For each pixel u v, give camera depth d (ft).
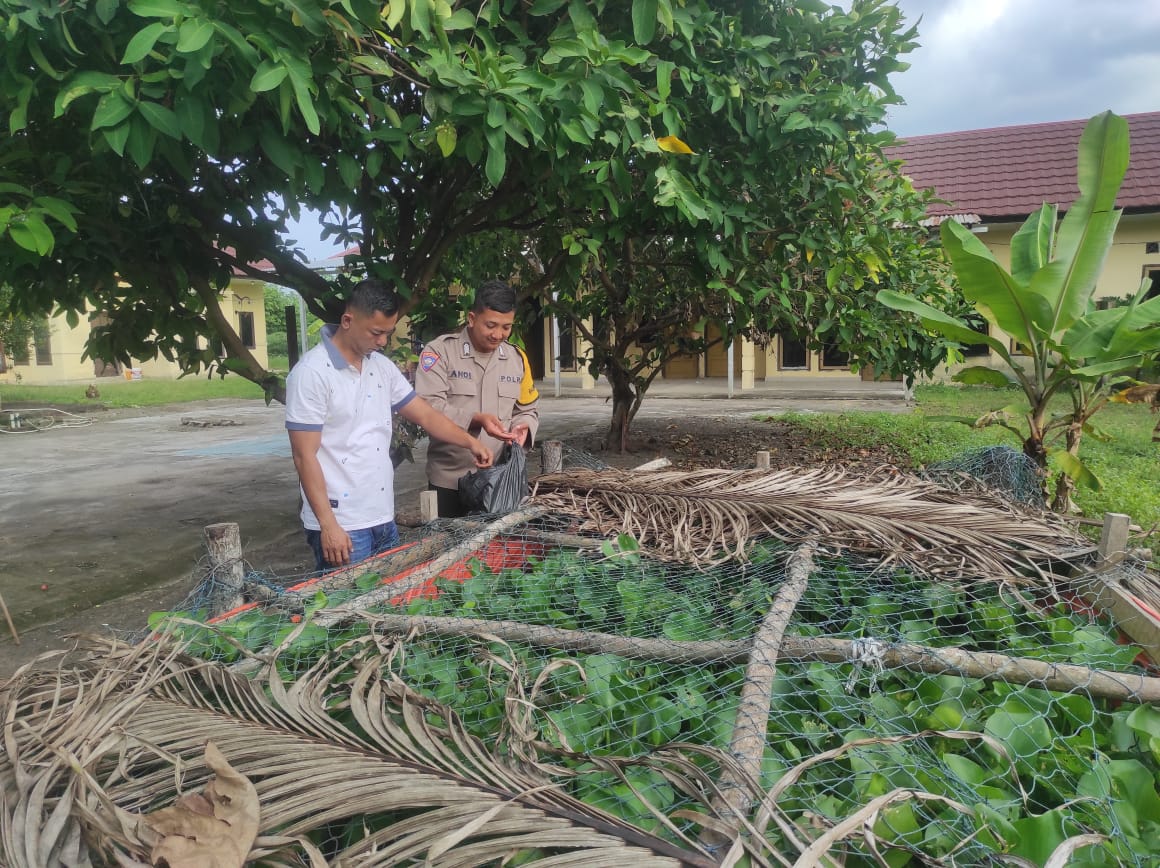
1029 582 7.43
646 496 9.92
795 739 5.27
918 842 4.14
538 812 3.75
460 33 10.98
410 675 5.82
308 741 4.49
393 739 4.42
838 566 7.93
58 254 12.14
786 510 8.93
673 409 46.70
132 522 20.45
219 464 29.30
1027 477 13.24
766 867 3.36
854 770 4.81
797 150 13.26
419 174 14.12
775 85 12.83
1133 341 12.92
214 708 5.03
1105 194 12.75
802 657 6.08
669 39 12.17
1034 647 6.44
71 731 4.43
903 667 5.97
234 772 3.79
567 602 7.71
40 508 22.24
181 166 8.66
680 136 12.50
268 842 3.54
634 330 27.89
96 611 14.12
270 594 7.69
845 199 15.70
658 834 3.97
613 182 12.21
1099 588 7.32
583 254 13.60
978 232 42.60
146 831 3.59
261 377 14.15
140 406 53.52
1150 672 6.05
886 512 8.84
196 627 6.22
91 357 15.11
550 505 9.93
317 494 9.19
